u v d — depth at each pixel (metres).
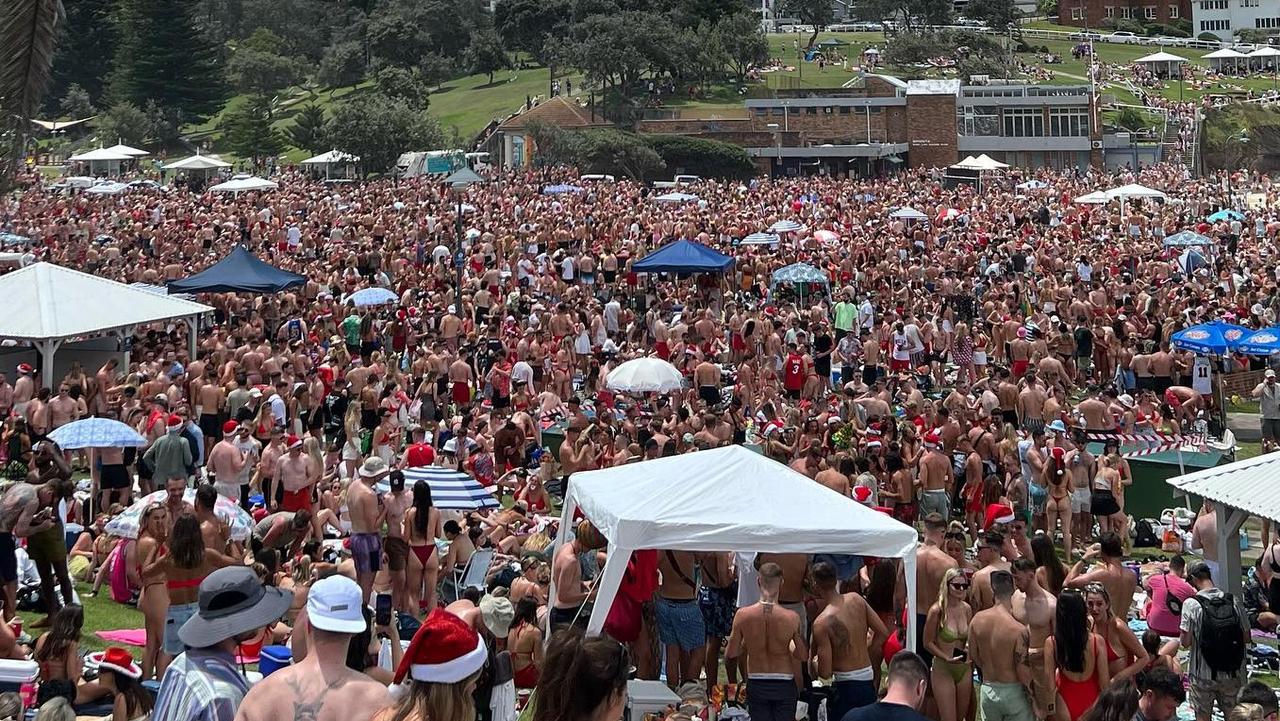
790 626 9.83
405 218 48.22
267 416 20.47
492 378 25.28
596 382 27.22
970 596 11.02
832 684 10.07
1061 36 154.00
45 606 13.25
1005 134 96.12
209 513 11.72
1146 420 23.53
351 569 12.58
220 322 31.95
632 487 11.04
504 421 21.48
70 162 84.69
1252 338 24.31
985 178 78.88
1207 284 36.41
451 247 41.78
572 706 4.93
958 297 34.16
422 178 68.56
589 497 11.20
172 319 25.52
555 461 20.72
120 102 113.19
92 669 11.52
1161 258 42.19
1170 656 11.05
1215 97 119.56
